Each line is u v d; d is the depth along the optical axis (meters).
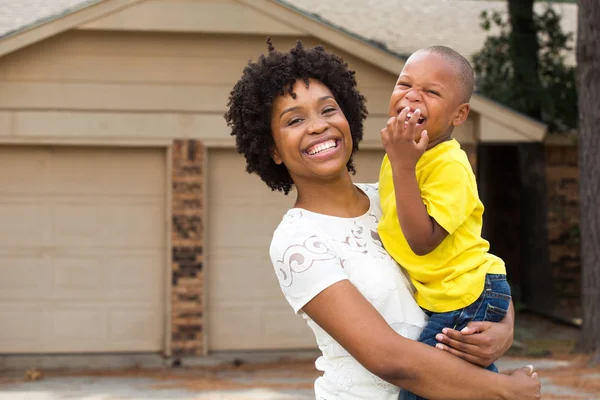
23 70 10.36
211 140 10.62
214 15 10.33
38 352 10.52
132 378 9.61
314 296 2.41
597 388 8.40
